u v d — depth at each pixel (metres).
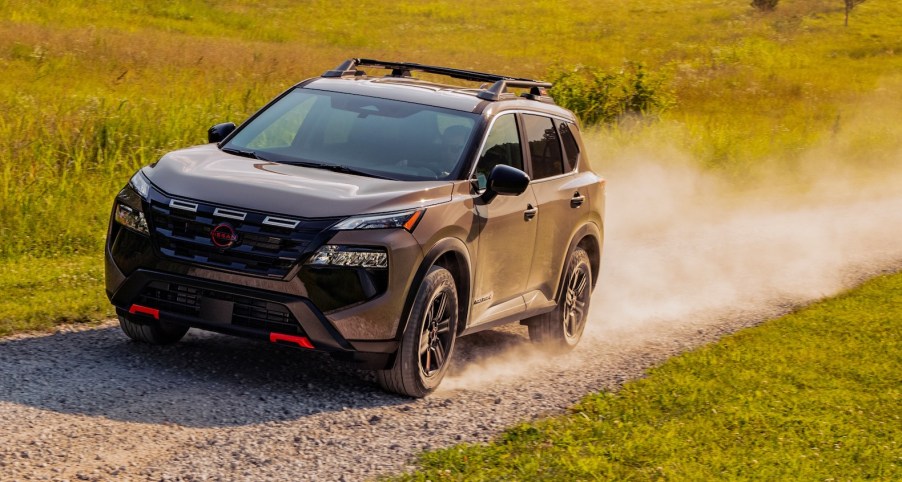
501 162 7.55
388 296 6.29
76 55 25.36
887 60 48.12
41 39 27.47
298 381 6.87
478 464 5.59
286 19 51.31
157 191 6.37
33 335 7.26
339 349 6.25
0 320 7.41
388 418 6.34
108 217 11.66
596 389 7.55
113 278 6.46
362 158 7.07
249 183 6.38
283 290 6.08
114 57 25.59
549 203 8.02
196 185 6.35
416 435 6.08
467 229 6.88
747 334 9.71
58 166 13.08
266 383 6.73
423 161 7.08
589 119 23.22
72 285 8.94
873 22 61.59
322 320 6.14
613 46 49.50
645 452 6.02
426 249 6.49
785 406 7.31
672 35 55.09
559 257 8.38
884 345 9.49
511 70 35.47
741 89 34.03
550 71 25.05
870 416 7.29
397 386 6.72
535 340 8.70
